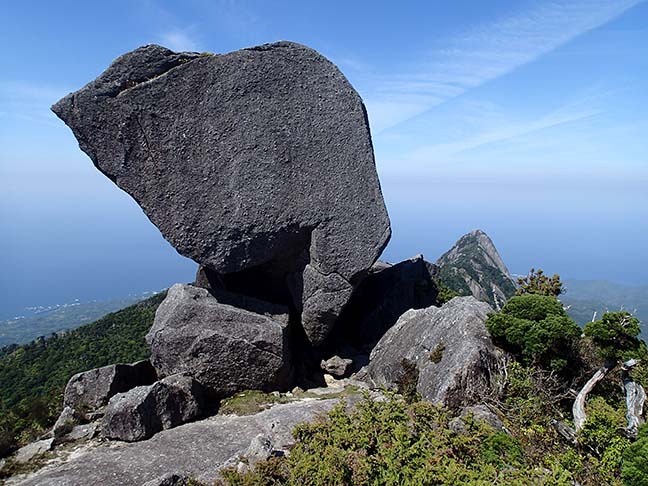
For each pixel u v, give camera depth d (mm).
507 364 9250
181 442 8328
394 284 15219
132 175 10453
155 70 10328
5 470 7645
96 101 10016
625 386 8484
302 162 11273
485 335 9844
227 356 10398
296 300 12188
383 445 5855
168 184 10609
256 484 5598
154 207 10664
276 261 12039
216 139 10727
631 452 6340
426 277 16859
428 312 11750
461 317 10273
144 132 10344
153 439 8523
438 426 6676
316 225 11445
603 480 6438
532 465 6352
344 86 11586
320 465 5457
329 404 9703
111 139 10227
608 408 8211
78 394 9891
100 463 7582
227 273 11758
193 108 10547
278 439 7879
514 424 7789
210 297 11211
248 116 10867
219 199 10852
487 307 11281
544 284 13453
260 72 10906
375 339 14148
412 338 11109
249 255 11250
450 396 8648
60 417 9281
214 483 6230
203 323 10500
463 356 9078
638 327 8609
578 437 7469
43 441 8547
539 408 8188
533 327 9195
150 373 11289
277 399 10508
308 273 11797
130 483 7012
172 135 10477
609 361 8734
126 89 10195
